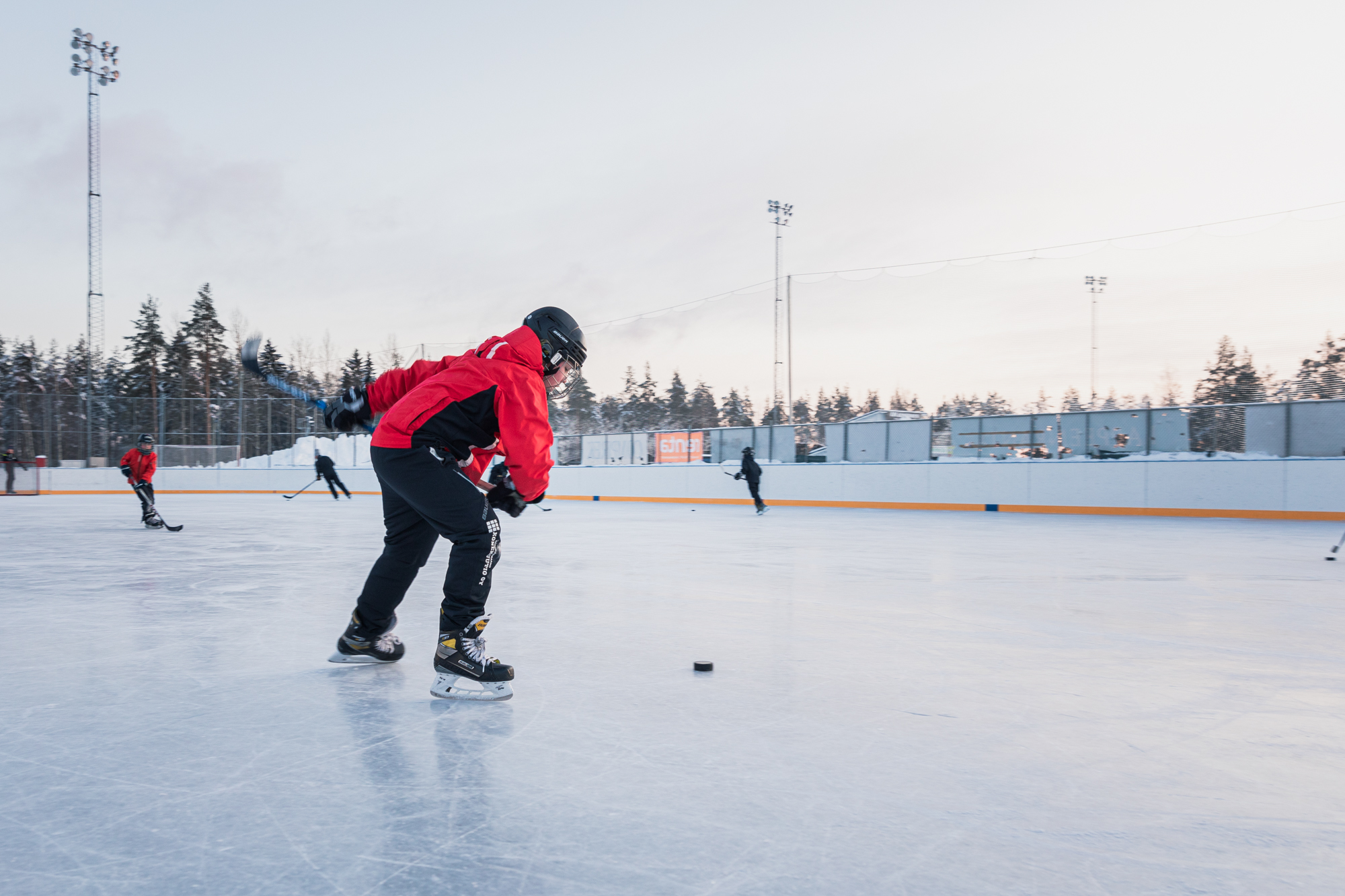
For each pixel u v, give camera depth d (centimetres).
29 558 754
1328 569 684
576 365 289
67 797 181
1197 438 1567
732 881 142
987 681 298
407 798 181
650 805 178
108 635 380
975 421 1827
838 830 165
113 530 1146
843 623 418
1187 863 152
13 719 244
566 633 387
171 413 2994
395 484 268
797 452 2073
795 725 240
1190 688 291
